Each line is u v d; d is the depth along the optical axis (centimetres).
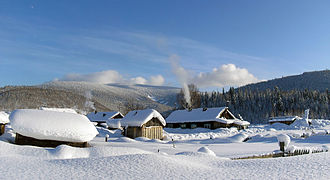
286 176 852
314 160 1069
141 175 838
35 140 2220
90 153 1362
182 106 7938
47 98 14700
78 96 18300
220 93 13862
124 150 1452
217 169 984
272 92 12875
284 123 6656
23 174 804
